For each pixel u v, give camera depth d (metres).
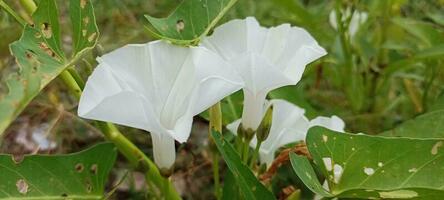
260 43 0.42
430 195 0.37
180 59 0.37
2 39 0.69
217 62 0.35
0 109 0.33
